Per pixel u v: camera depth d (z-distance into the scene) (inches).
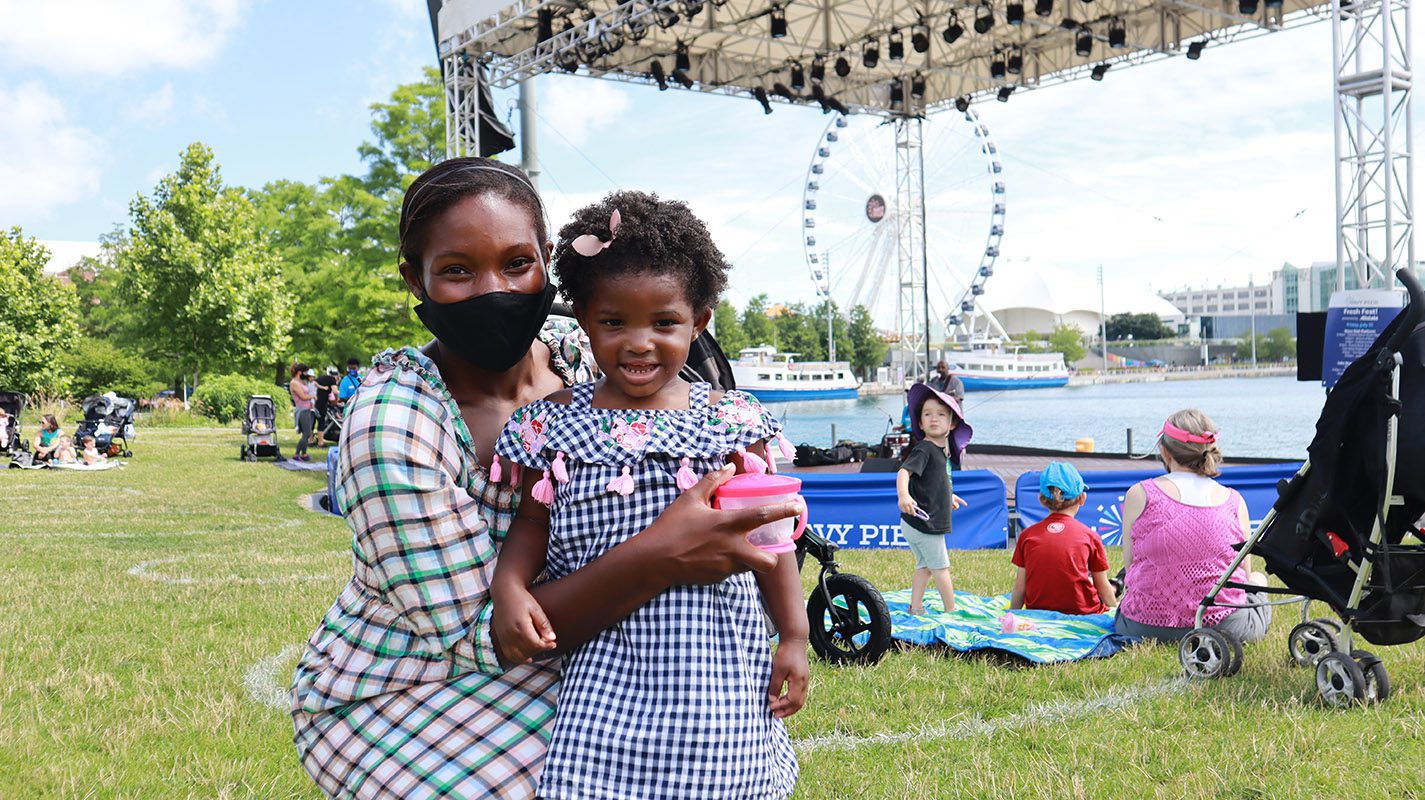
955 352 3213.6
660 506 66.2
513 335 69.1
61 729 164.6
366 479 64.9
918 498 246.5
